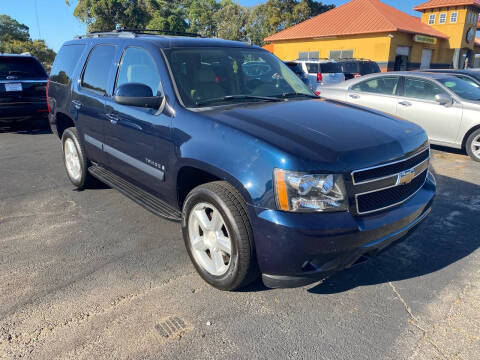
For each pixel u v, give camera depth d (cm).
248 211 254
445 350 242
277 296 295
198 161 284
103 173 456
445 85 723
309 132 270
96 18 4709
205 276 301
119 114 379
